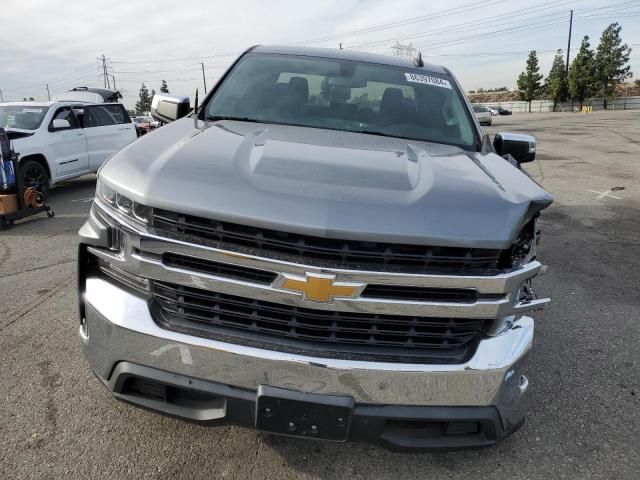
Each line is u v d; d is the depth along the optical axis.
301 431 2.00
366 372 1.94
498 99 93.69
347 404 1.94
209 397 2.09
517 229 1.96
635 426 2.88
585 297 4.78
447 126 3.21
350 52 3.88
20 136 8.65
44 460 2.38
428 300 1.93
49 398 2.85
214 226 1.89
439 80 3.64
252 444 2.55
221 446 2.53
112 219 2.08
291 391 1.95
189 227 1.91
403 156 2.45
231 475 2.36
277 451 2.52
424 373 1.98
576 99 72.88
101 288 2.16
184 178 1.96
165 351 2.01
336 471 2.42
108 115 10.77
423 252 1.89
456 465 2.51
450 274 1.90
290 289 1.87
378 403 1.99
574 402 3.08
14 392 2.89
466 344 2.07
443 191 2.04
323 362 1.92
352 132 3.00
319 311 1.93
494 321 2.07
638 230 7.17
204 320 2.01
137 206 1.98
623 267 5.64
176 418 2.11
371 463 2.48
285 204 1.85
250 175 1.99
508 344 2.08
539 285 5.05
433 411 2.03
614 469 2.54
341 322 1.95
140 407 2.16
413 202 1.94
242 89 3.35
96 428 2.62
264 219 1.83
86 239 2.18
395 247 1.87
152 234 1.94
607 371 3.46
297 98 3.28
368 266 1.86
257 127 2.84
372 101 3.31
